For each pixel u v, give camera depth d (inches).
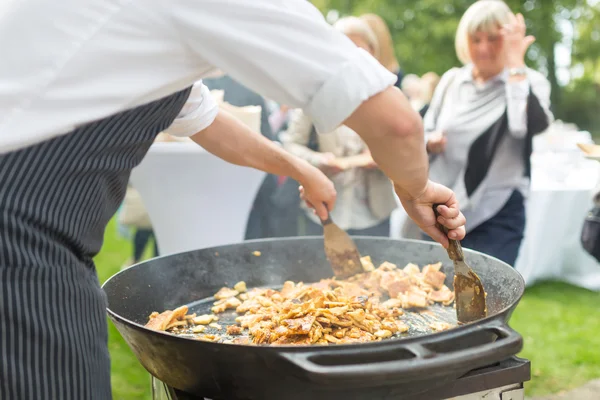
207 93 45.4
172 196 100.4
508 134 102.3
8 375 30.1
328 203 56.4
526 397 93.8
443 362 31.1
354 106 27.8
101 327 35.3
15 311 29.9
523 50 103.1
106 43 27.3
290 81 27.9
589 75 486.0
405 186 34.8
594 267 154.1
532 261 143.6
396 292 57.1
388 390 34.3
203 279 62.2
